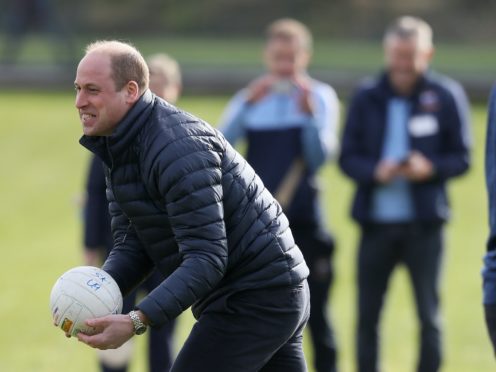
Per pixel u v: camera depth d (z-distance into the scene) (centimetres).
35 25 8256
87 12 11062
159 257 1402
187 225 1309
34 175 5122
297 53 2244
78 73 1330
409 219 2156
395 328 2856
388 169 2142
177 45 9994
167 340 1992
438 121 2203
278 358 1484
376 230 2181
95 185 2025
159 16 11181
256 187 1396
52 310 1387
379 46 10125
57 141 5872
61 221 4234
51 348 2619
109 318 1305
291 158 2214
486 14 10819
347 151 2222
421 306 2153
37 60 8406
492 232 1474
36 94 7538
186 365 1395
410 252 2161
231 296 1390
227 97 7325
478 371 2448
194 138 1321
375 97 2222
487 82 7162
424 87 2211
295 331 1448
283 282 1395
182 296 1301
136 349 2656
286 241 1409
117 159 1343
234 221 1367
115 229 1498
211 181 1314
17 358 2520
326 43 10356
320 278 2212
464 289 3262
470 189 4809
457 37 10475
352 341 2705
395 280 3416
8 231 4044
